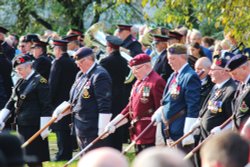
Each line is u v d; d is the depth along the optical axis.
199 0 28.22
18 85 27.84
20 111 27.73
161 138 24.69
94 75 26.41
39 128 27.70
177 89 24.17
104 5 58.53
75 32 37.34
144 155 10.48
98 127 26.30
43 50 33.78
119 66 31.41
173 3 27.44
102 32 36.12
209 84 26.58
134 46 33.97
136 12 58.03
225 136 11.88
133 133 25.69
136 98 25.45
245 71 22.25
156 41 30.31
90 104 26.41
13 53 38.88
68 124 31.78
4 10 61.53
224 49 30.23
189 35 33.16
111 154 10.80
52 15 60.62
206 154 11.83
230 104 22.92
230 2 27.00
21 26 61.09
